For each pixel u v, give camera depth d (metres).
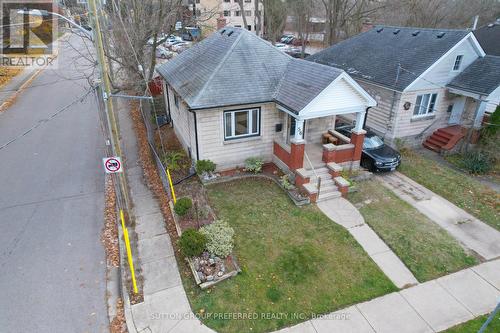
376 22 41.38
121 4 16.58
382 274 9.88
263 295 9.07
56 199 13.24
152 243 10.91
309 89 12.99
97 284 9.47
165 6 17.09
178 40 45.38
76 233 11.41
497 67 17.38
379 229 11.77
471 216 12.73
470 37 17.61
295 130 14.45
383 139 19.44
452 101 19.52
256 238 11.15
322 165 14.58
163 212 12.54
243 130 14.73
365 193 14.04
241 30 16.03
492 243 11.27
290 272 9.83
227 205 12.85
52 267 9.98
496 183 15.52
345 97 13.21
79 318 8.48
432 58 17.56
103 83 9.98
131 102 25.52
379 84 18.69
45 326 8.23
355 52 23.03
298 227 11.77
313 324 8.33
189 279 9.54
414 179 15.42
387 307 8.83
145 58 18.33
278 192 13.77
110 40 19.53
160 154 16.86
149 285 9.34
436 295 9.22
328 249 10.77
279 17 39.84
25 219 12.03
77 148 17.56
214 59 15.34
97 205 12.93
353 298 9.06
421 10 36.84
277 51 15.91
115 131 10.66
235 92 13.73
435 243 11.17
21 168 15.45
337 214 12.57
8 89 27.19
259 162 14.89
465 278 9.80
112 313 8.64
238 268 9.77
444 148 18.31
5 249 10.61
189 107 12.84
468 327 8.30
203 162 14.09
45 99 25.30
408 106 18.23
